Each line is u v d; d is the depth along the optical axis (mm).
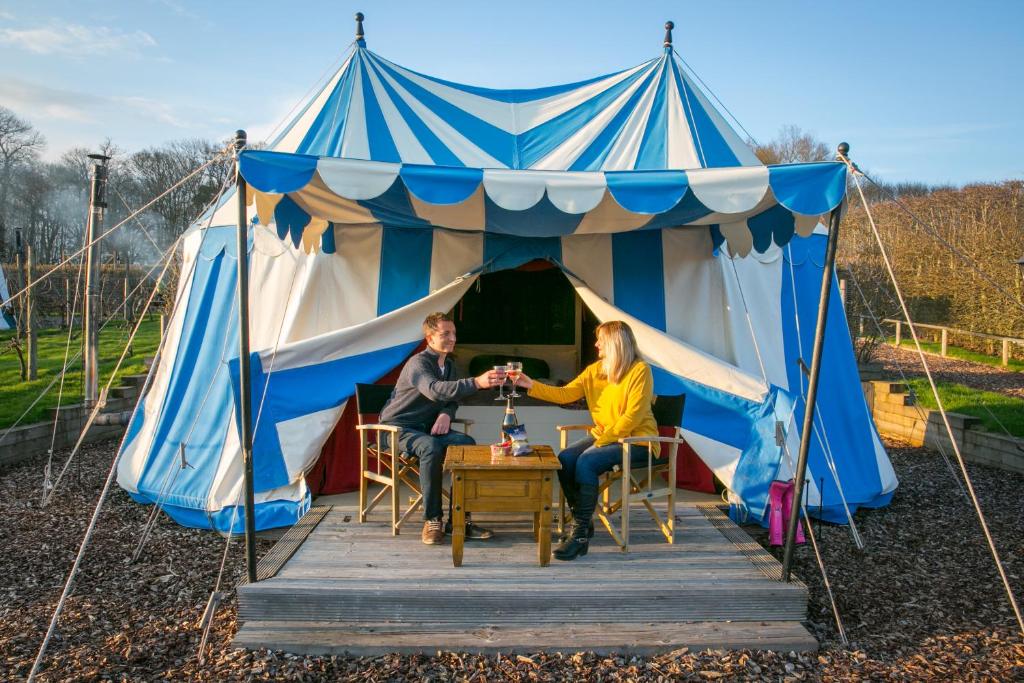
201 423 5570
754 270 5973
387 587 3666
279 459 5109
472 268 5625
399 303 5605
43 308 18188
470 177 3574
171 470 5566
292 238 4918
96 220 8188
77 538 5168
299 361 5195
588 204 3578
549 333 7688
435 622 3662
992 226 16188
